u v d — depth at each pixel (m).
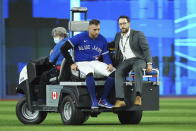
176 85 87.69
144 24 85.12
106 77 32.25
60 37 33.50
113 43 32.97
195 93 88.12
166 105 59.88
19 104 34.66
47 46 84.06
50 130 28.69
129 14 84.75
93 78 31.44
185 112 47.75
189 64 87.31
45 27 83.38
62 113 32.25
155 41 85.94
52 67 34.38
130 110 31.83
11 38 84.12
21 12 83.81
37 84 34.38
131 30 32.12
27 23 83.81
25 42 84.31
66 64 32.50
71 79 32.50
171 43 86.38
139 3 84.88
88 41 32.25
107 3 84.06
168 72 87.25
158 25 85.62
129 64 31.89
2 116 42.22
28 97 34.19
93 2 84.06
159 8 85.50
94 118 40.00
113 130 28.53
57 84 33.16
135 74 31.58
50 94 33.22
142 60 31.94
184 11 86.31
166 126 31.67
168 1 85.81
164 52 86.31
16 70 84.75
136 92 31.47
